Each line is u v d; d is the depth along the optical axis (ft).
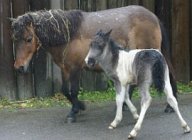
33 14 17.22
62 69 17.78
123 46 17.85
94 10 21.79
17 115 18.58
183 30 23.36
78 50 17.42
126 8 18.31
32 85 21.16
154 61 15.39
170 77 18.40
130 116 18.03
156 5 23.12
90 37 17.52
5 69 20.65
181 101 20.38
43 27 17.13
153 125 16.87
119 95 16.46
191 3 23.41
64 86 17.70
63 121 17.66
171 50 23.45
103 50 16.06
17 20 16.99
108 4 22.00
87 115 18.39
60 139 15.64
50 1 20.94
